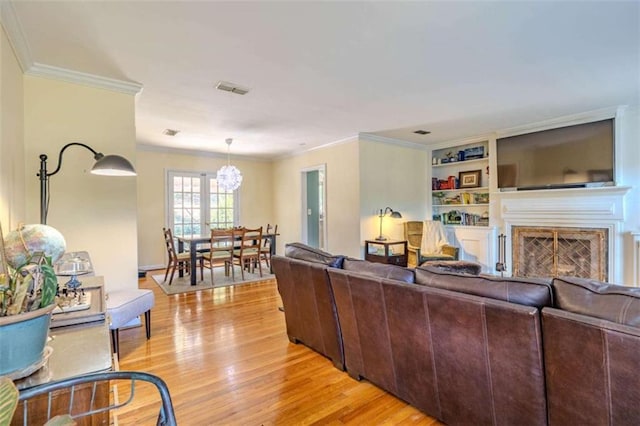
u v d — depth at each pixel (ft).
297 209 22.62
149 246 20.57
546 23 7.00
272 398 6.57
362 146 17.48
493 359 4.87
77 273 6.40
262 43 7.68
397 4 6.27
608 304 3.99
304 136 17.60
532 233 15.60
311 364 7.99
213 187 22.98
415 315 5.81
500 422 4.92
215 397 6.59
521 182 15.92
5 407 1.98
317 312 8.20
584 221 13.94
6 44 6.79
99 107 9.64
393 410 6.20
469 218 19.08
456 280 5.50
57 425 2.14
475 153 18.62
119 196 10.04
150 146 20.25
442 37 7.53
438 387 5.67
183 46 7.77
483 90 10.93
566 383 4.20
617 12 6.60
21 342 2.81
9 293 2.87
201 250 17.46
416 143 19.76
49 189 9.00
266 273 18.67
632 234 12.50
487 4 6.32
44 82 8.89
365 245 17.52
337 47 7.93
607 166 13.33
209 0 6.04
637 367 3.60
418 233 18.72
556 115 13.94
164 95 11.05
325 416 6.02
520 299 4.66
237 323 10.78
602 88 10.83
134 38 7.38
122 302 8.39
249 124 15.03
